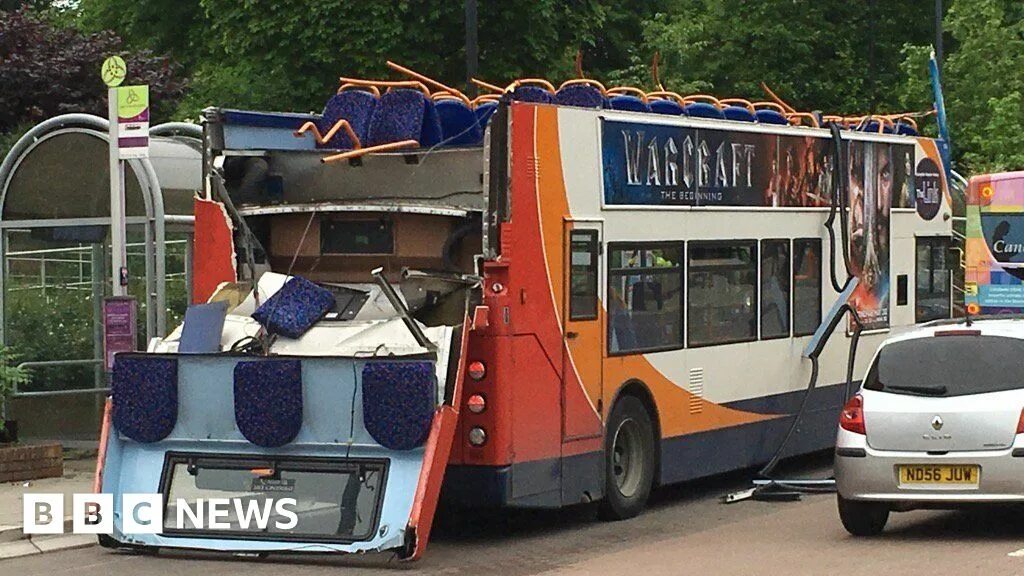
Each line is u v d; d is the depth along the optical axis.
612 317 14.02
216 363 12.23
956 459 12.40
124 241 16.12
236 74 28.30
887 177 18.81
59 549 12.86
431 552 12.74
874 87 39.62
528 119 13.00
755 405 16.31
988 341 12.73
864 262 18.31
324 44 27.06
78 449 18.11
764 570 11.56
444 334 12.23
